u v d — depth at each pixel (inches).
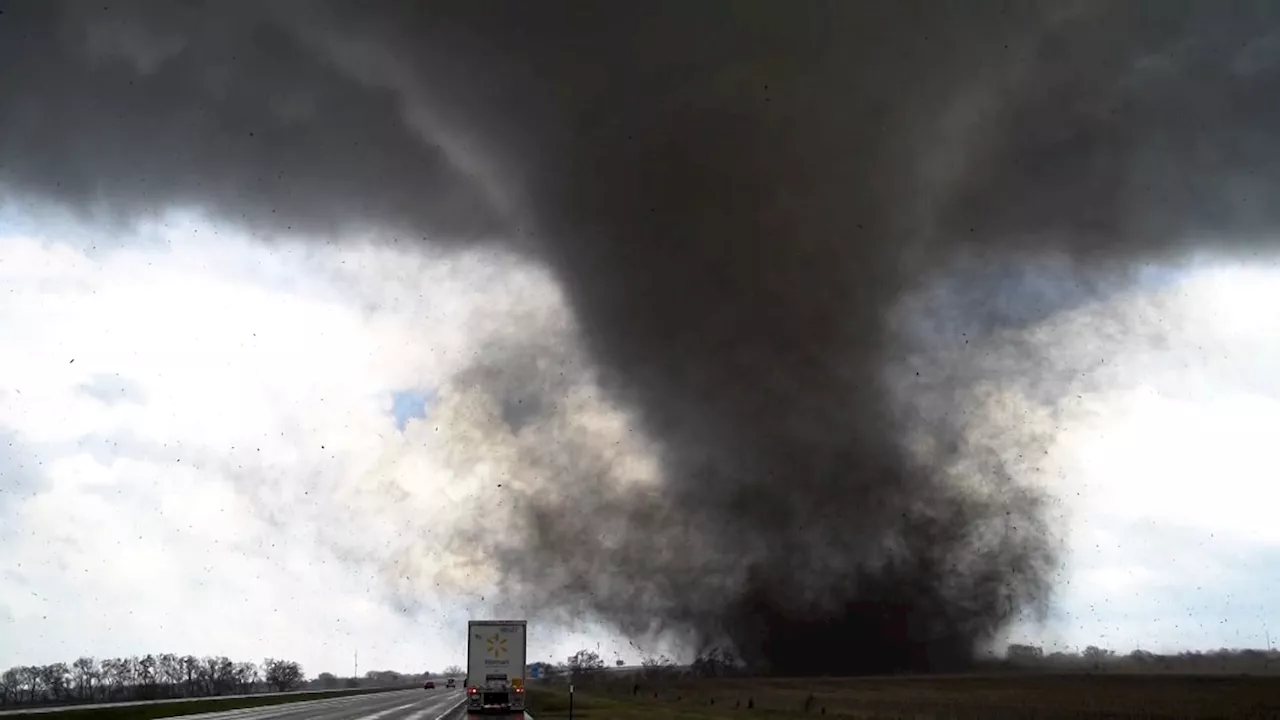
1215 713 2780.5
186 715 2891.2
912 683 5315.0
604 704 3558.1
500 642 2583.7
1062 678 5300.2
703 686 5753.0
